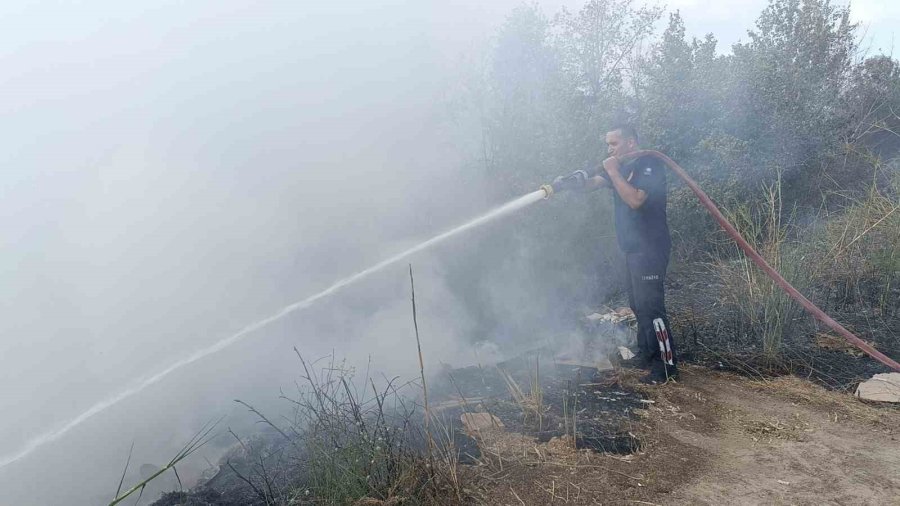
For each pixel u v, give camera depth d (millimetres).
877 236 5125
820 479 2545
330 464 2391
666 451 2752
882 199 5512
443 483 2393
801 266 4539
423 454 2533
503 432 2879
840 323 4301
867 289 4711
